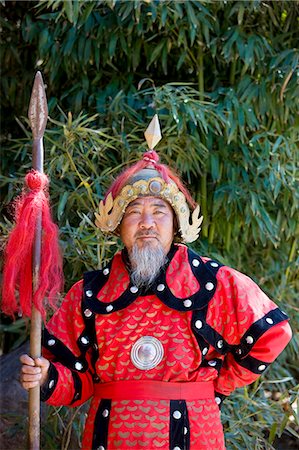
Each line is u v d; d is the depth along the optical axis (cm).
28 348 259
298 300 270
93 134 234
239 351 175
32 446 164
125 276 176
